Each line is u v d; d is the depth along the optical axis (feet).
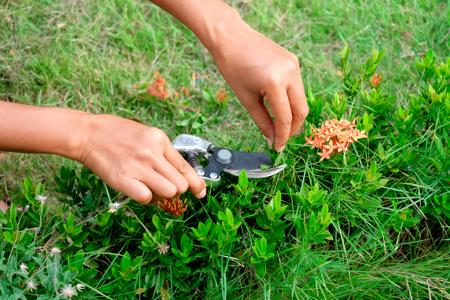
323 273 2.93
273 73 2.66
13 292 2.67
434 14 4.41
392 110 3.36
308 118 3.20
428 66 3.30
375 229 3.05
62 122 2.52
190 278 2.99
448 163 3.02
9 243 2.82
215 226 2.78
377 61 3.26
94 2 4.38
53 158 3.61
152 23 4.34
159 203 2.81
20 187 3.55
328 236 2.81
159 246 2.79
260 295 2.92
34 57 4.08
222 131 3.80
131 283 2.85
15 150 2.57
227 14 2.83
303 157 3.16
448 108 3.10
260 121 2.85
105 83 3.99
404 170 3.16
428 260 3.06
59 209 2.95
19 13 4.21
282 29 4.36
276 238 2.89
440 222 3.11
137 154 2.48
